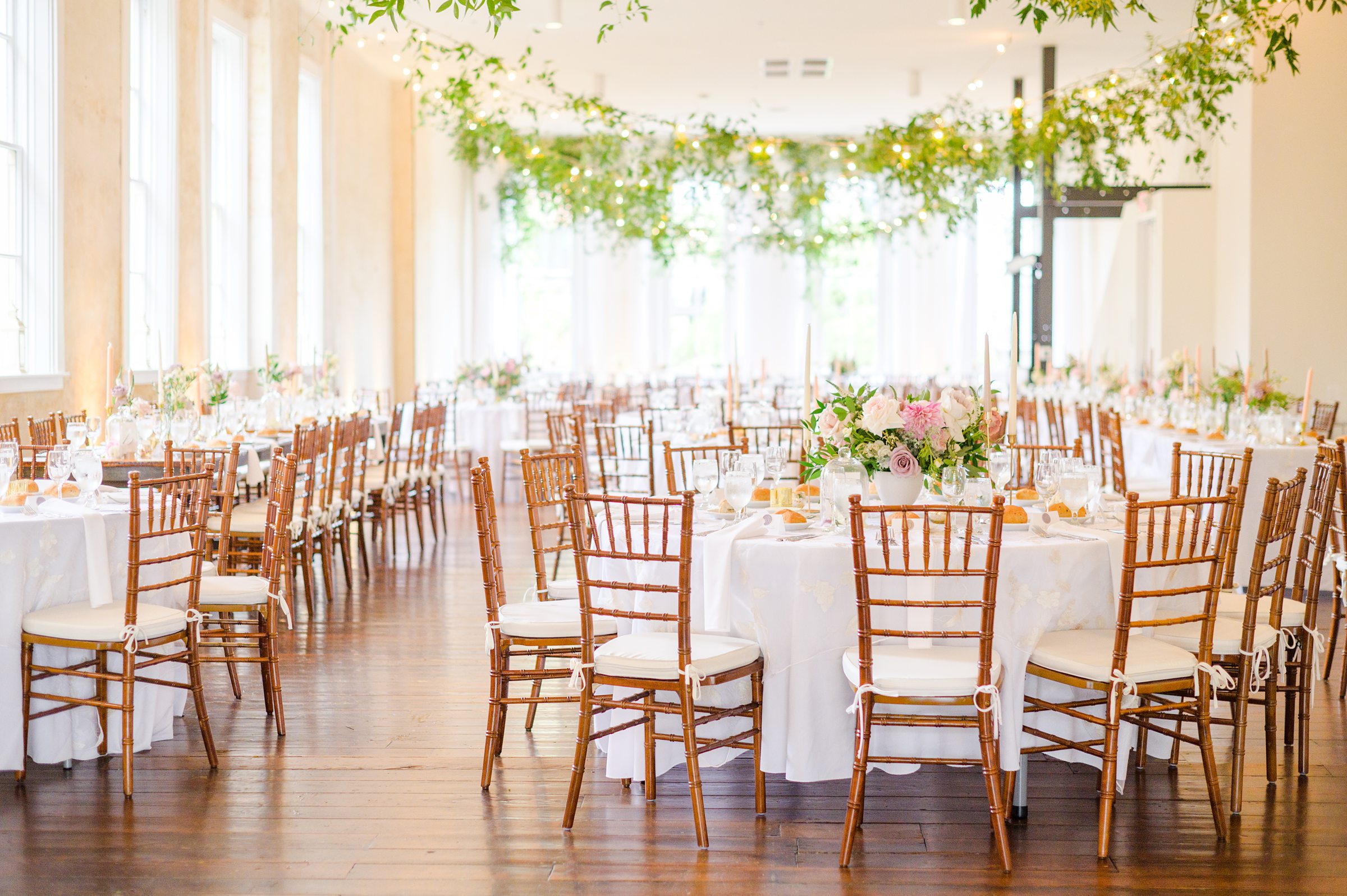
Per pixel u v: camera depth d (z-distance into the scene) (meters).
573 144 14.66
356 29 10.72
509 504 10.55
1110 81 9.96
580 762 3.32
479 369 11.94
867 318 16.34
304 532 6.05
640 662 3.23
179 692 4.30
